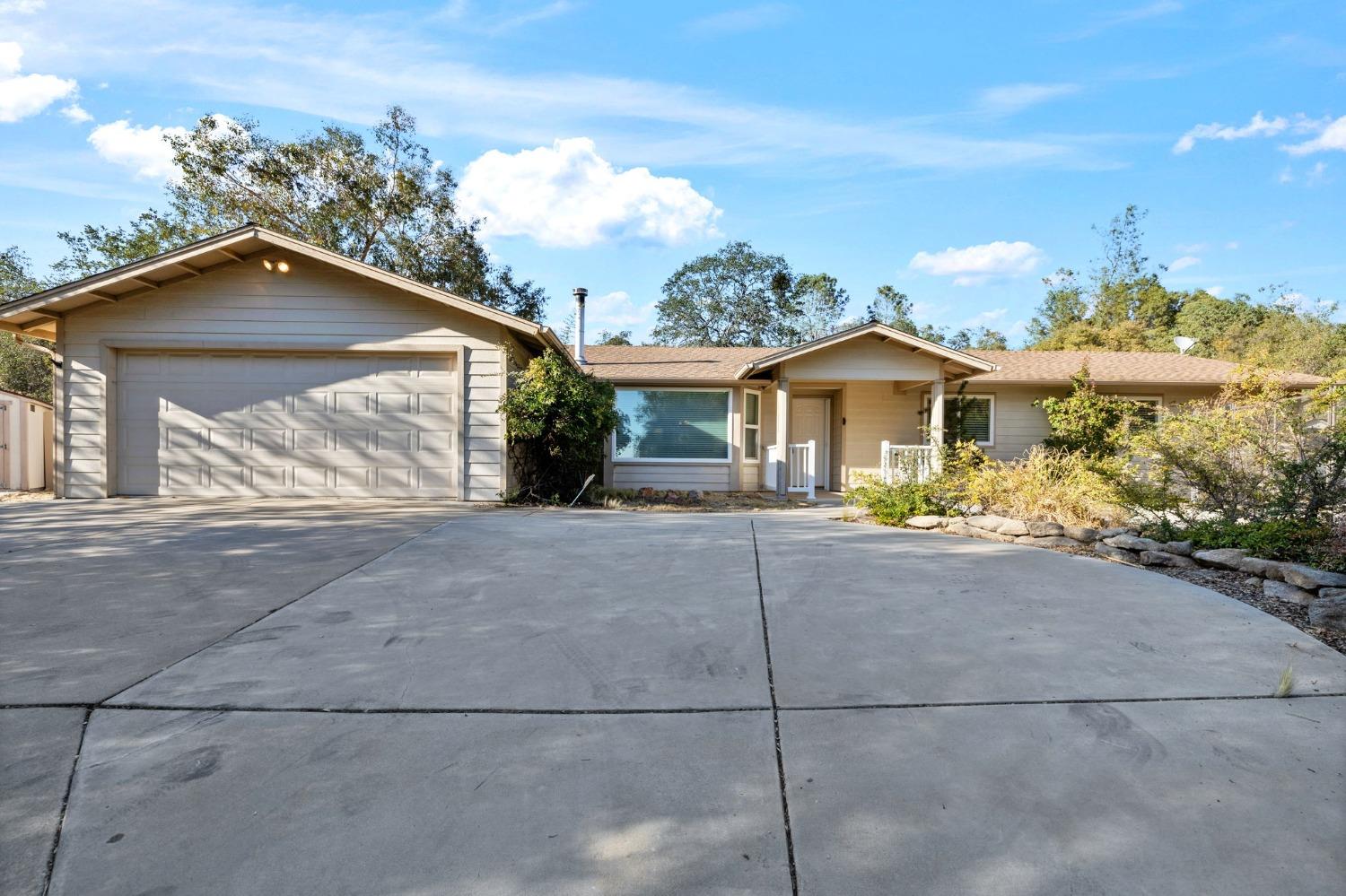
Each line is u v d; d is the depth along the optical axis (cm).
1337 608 396
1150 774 238
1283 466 566
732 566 557
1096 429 1382
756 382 1474
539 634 384
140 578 497
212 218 2373
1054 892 181
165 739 258
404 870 190
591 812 218
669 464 1427
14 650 345
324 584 486
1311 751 254
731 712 288
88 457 988
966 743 262
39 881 184
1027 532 694
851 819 214
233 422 1002
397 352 1006
